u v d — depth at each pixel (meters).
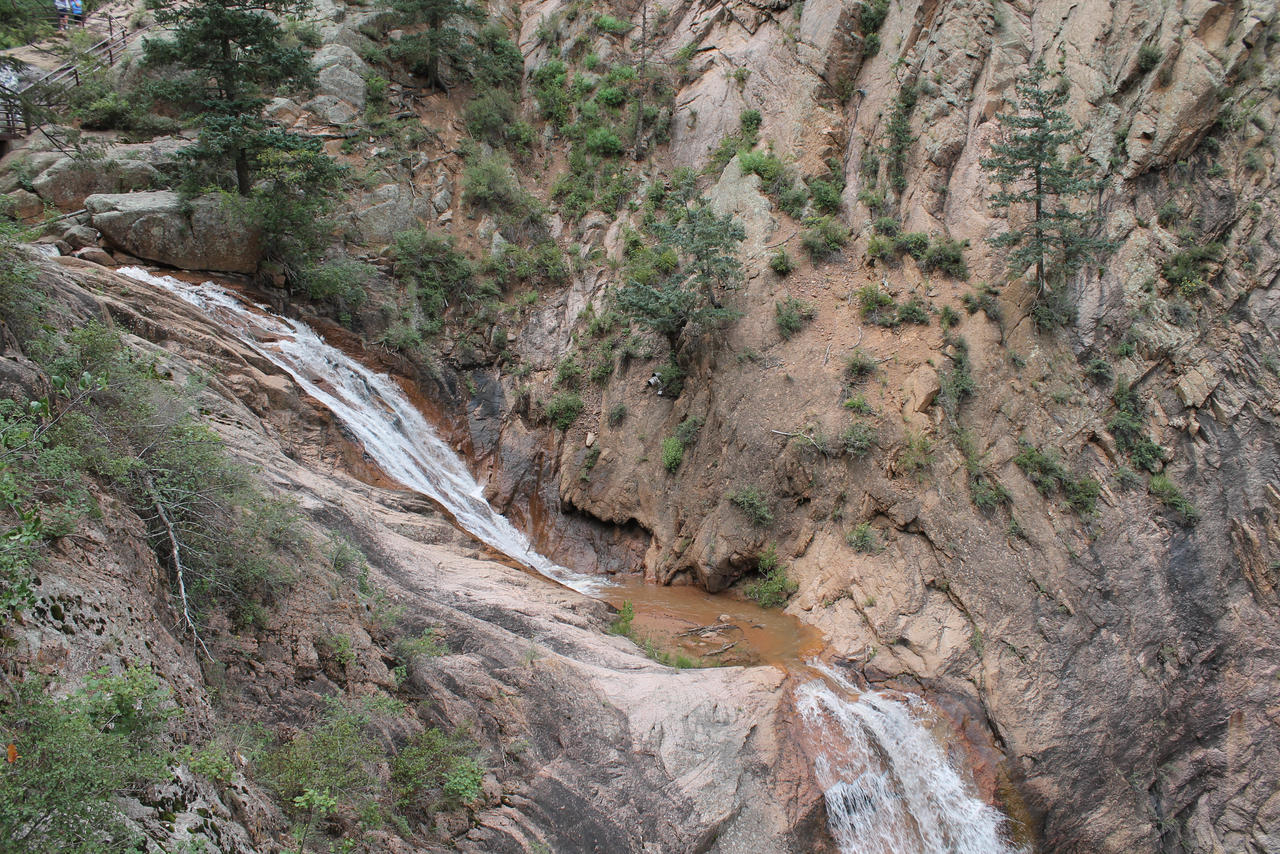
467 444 23.20
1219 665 16.81
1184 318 19.23
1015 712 15.05
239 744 7.84
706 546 19.48
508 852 9.44
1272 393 18.83
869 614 16.56
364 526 14.52
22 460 7.38
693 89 27.88
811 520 18.80
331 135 26.16
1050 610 16.28
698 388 21.45
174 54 20.77
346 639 10.24
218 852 6.20
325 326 22.38
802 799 12.49
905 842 13.32
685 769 12.01
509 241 26.61
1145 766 15.57
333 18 28.69
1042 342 19.22
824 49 24.91
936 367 19.19
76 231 19.69
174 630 8.38
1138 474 18.02
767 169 23.64
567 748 11.42
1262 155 20.41
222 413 14.91
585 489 22.08
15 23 18.61
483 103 28.86
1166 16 21.00
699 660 15.34
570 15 31.17
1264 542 17.83
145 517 9.08
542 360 24.42
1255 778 16.06
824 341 20.50
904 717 14.75
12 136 21.81
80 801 5.09
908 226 22.16
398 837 8.62
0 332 8.50
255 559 9.83
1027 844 14.23
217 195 20.97
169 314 17.44
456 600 13.72
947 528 17.27
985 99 22.44
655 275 24.08
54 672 6.05
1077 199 20.72
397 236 24.62
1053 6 22.81
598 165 27.83
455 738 10.41
